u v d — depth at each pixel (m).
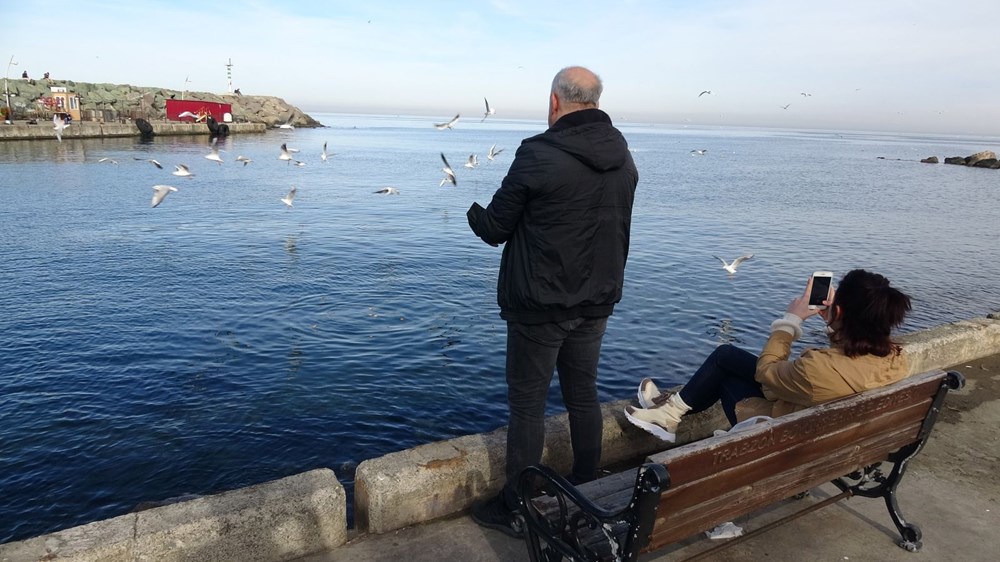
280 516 3.08
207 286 14.80
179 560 2.94
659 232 24.55
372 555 3.20
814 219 29.50
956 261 20.98
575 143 2.79
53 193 30.48
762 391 3.49
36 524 6.20
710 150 110.69
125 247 19.17
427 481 3.40
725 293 15.48
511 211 2.89
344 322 12.33
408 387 9.38
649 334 12.23
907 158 101.81
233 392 9.07
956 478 4.04
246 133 90.62
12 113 62.34
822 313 3.37
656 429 3.84
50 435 7.79
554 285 2.93
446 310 13.27
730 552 3.28
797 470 2.80
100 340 11.05
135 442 7.67
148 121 74.19
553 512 2.79
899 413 3.07
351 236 21.97
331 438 7.87
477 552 3.23
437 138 137.00
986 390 5.39
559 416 4.18
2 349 10.54
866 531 3.48
